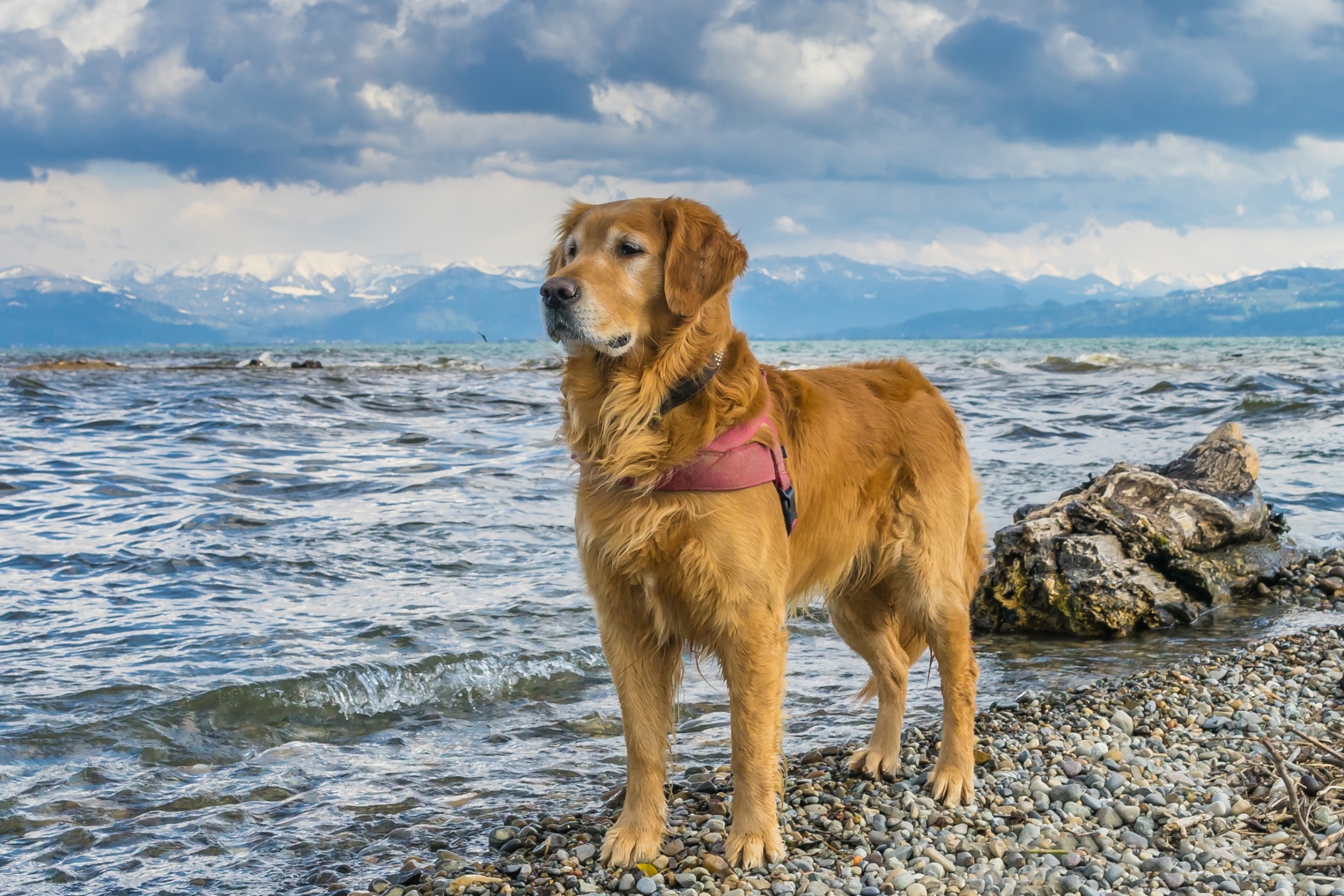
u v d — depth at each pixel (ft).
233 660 21.90
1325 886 11.73
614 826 14.05
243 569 29.45
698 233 13.41
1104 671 22.16
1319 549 30.71
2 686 20.13
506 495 41.39
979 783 15.84
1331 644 22.47
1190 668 21.22
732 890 12.61
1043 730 18.06
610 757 18.34
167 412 68.64
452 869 13.67
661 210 13.67
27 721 18.66
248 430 60.59
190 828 15.31
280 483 43.39
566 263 14.30
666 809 14.34
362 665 21.62
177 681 20.62
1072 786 15.19
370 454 52.85
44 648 22.49
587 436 13.55
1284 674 20.59
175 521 35.24
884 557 15.85
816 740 18.74
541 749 18.75
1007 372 123.65
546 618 25.36
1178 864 12.71
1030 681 21.70
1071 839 13.62
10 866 14.17
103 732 18.42
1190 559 26.89
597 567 13.44
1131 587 25.68
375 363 174.29
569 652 23.02
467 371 140.67
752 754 13.39
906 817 14.85
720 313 13.52
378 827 15.39
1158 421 64.39
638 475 12.87
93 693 19.92
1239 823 13.82
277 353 278.46
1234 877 12.22
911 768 16.74
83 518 35.70
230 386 96.37
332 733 19.47
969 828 14.39
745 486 12.91
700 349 13.21
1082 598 25.46
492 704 20.98
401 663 21.80
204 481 43.32
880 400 16.01
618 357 13.28
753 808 13.47
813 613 27.89
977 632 26.37
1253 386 86.17
